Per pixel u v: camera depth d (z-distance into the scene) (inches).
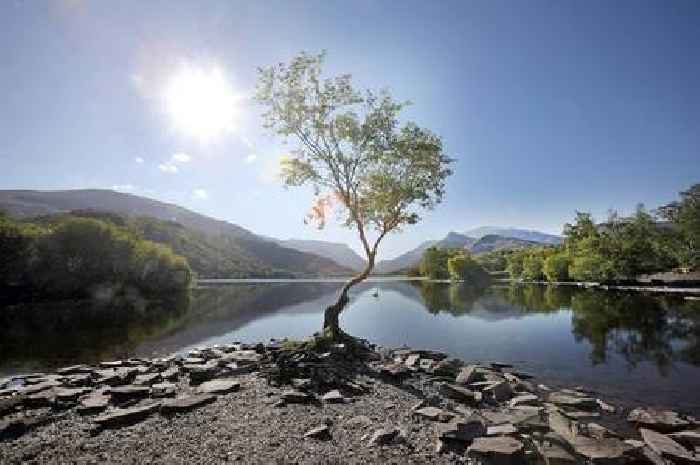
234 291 4419.3
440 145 1055.0
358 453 409.1
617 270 3784.5
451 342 1237.1
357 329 1524.4
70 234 2915.8
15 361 993.5
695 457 436.8
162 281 3804.1
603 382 783.1
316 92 1032.8
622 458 420.5
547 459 408.8
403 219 1087.0
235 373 754.2
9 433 459.2
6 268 2516.0
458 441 444.5
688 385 759.7
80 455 401.4
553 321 1672.0
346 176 1054.4
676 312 1839.3
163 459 387.9
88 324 1724.9
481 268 5974.4
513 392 684.7
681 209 3627.0
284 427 474.6
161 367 806.5
